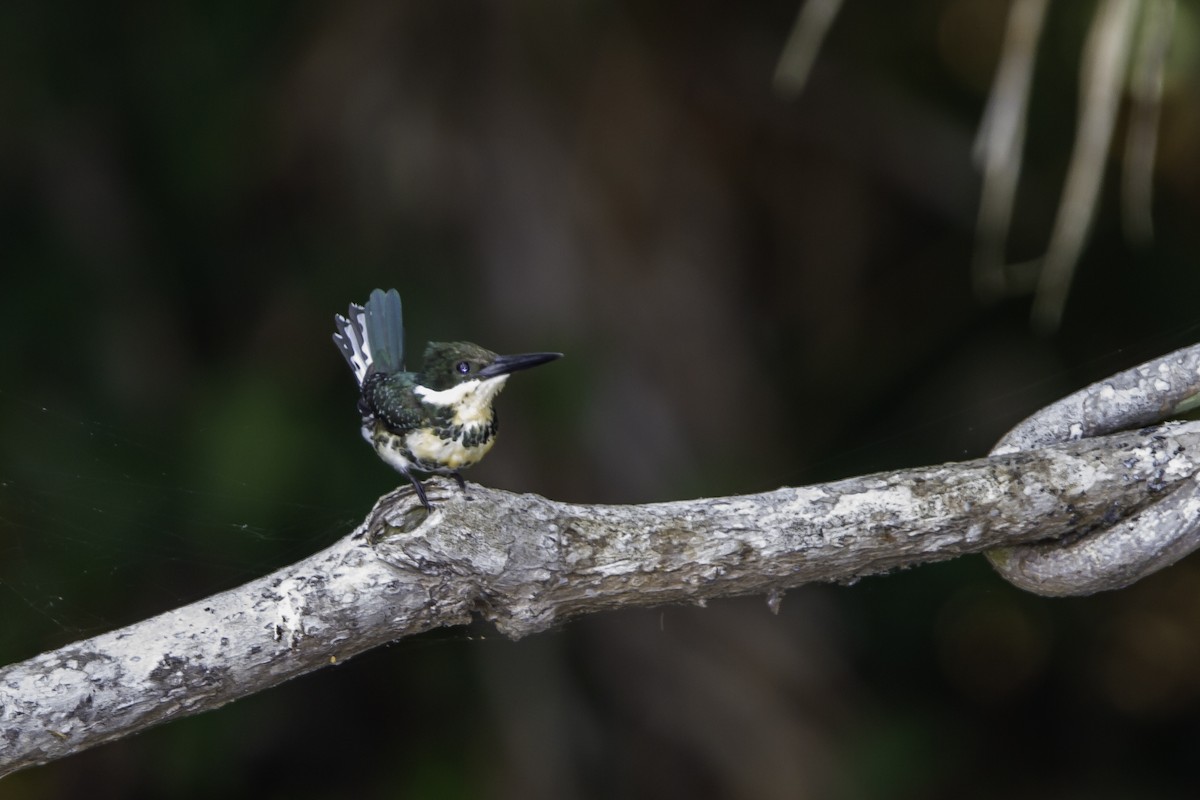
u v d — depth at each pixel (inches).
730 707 396.8
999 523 175.3
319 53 418.9
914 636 489.7
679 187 428.1
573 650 411.2
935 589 482.3
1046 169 480.4
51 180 436.1
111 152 442.6
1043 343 494.9
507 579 165.9
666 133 430.0
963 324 501.7
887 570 182.5
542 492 390.3
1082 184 255.3
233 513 392.2
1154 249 493.0
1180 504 173.3
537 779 395.2
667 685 400.2
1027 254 481.7
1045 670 547.5
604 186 414.6
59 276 427.8
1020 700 542.9
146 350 427.5
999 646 543.8
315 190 428.8
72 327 424.2
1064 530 178.2
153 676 159.0
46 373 414.9
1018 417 478.6
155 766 418.6
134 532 391.2
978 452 477.4
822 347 492.1
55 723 156.3
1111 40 248.5
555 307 398.6
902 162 481.7
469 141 411.8
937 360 502.0
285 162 425.4
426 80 415.8
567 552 167.8
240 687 164.1
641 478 392.2
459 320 402.0
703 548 170.9
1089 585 180.2
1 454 393.4
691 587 173.6
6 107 425.7
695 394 408.2
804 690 404.5
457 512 164.6
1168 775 537.6
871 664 480.7
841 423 491.5
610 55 424.2
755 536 171.8
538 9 416.5
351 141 417.4
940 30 497.7
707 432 406.9
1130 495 176.1
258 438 398.6
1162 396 190.5
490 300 402.6
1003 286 372.2
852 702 424.5
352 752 438.9
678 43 446.9
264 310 431.8
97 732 159.0
